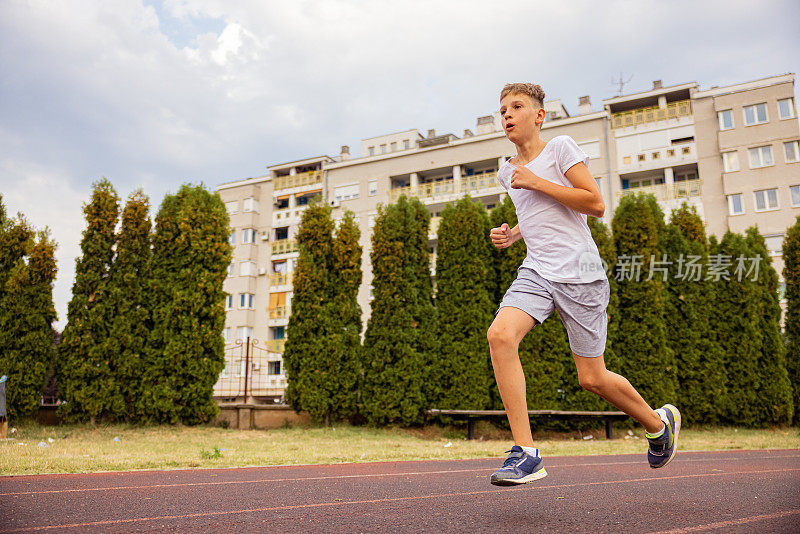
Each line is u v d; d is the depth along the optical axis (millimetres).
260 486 3963
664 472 4961
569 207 2602
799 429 14742
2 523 2426
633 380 13875
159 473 5062
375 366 13133
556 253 2674
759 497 3141
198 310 12227
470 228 14117
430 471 5414
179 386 11898
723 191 30844
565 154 2664
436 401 13242
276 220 41938
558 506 2801
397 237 14078
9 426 10797
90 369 11336
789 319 15891
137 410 11695
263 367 38000
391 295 13609
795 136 30078
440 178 39688
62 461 5660
